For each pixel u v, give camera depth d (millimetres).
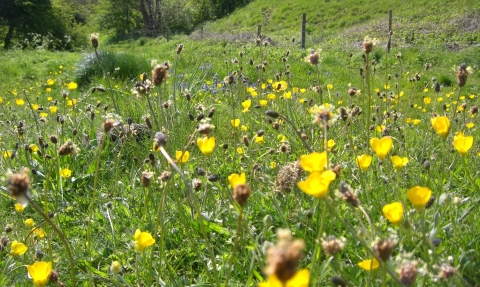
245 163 3318
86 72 10305
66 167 3545
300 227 2184
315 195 1235
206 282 1964
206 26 33844
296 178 2523
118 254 2316
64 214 2877
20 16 32031
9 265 2193
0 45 32250
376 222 2195
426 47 15688
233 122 3074
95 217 2771
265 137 3842
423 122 4781
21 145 3773
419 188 1319
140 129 4098
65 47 32750
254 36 22641
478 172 2621
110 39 39562
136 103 4852
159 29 38781
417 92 7668
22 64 14180
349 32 20516
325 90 8133
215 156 3525
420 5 22547
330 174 1256
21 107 7246
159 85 1971
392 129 3771
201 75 7797
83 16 49125
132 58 10570
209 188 2670
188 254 2240
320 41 19172
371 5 24875
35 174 3188
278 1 31469
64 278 2139
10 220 2863
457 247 1836
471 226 2012
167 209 2576
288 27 26062
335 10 25875
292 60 12867
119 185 3039
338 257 1789
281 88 3734
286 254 715
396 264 1411
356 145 3436
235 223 2316
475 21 18266
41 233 2391
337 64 12992
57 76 11891
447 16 19672
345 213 2201
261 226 2312
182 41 23344
